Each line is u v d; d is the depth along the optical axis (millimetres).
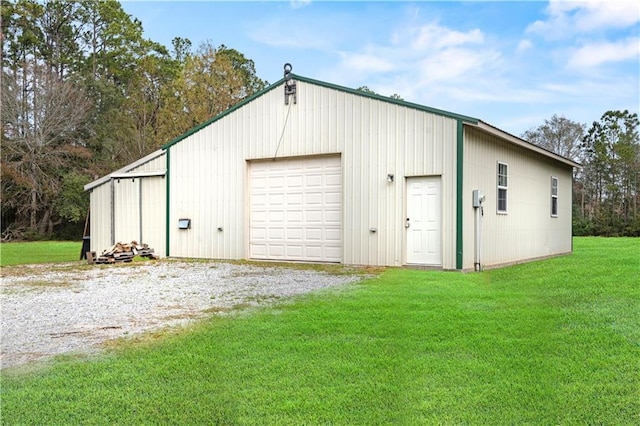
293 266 11039
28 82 30203
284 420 2959
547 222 15023
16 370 3816
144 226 14211
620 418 3002
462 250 9711
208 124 13266
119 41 39562
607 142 37219
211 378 3615
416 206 10281
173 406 3158
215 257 13078
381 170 10680
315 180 11742
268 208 12445
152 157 14188
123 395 3326
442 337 4617
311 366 3836
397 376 3627
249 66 38062
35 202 29484
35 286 8477
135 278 9477
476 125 9742
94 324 5355
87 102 31578
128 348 4371
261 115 12438
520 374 3670
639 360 3971
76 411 3094
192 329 5023
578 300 6516
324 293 7160
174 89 30969
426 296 6816
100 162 31250
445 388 3416
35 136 29500
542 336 4668
